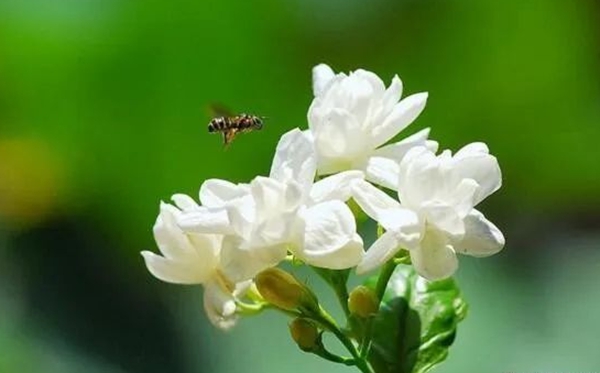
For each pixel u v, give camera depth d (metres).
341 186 0.43
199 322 0.73
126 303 0.74
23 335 0.73
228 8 0.75
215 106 0.52
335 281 0.45
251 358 0.71
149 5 0.75
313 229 0.43
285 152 0.43
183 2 0.75
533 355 0.70
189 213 0.43
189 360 0.72
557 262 0.74
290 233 0.43
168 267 0.44
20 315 0.74
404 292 0.48
